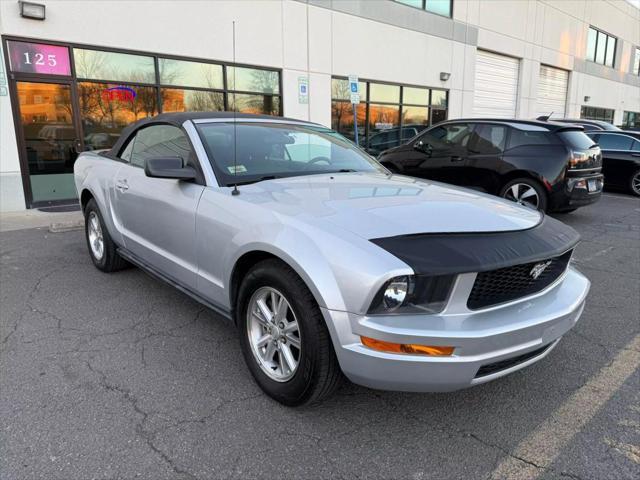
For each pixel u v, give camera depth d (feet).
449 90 53.42
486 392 9.30
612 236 22.72
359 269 6.99
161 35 31.22
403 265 6.89
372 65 44.45
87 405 8.57
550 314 7.85
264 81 37.22
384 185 10.52
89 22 28.35
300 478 6.98
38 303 13.26
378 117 46.52
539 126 23.54
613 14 84.07
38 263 17.07
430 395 9.17
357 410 8.63
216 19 33.53
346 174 11.77
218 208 9.55
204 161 10.55
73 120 29.04
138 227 12.73
